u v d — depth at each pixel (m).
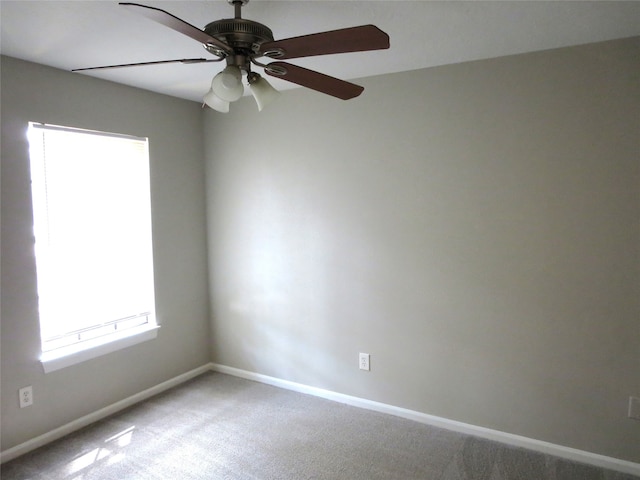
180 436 2.66
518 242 2.46
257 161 3.35
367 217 2.92
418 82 2.67
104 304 2.94
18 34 2.04
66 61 2.45
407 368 2.86
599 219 2.26
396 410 2.92
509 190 2.46
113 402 2.99
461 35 2.10
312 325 3.21
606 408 2.32
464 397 2.69
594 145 2.24
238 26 1.46
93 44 2.19
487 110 2.48
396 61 2.51
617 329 2.26
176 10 1.79
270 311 3.41
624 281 2.23
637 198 2.18
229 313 3.63
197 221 3.61
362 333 3.01
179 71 2.65
